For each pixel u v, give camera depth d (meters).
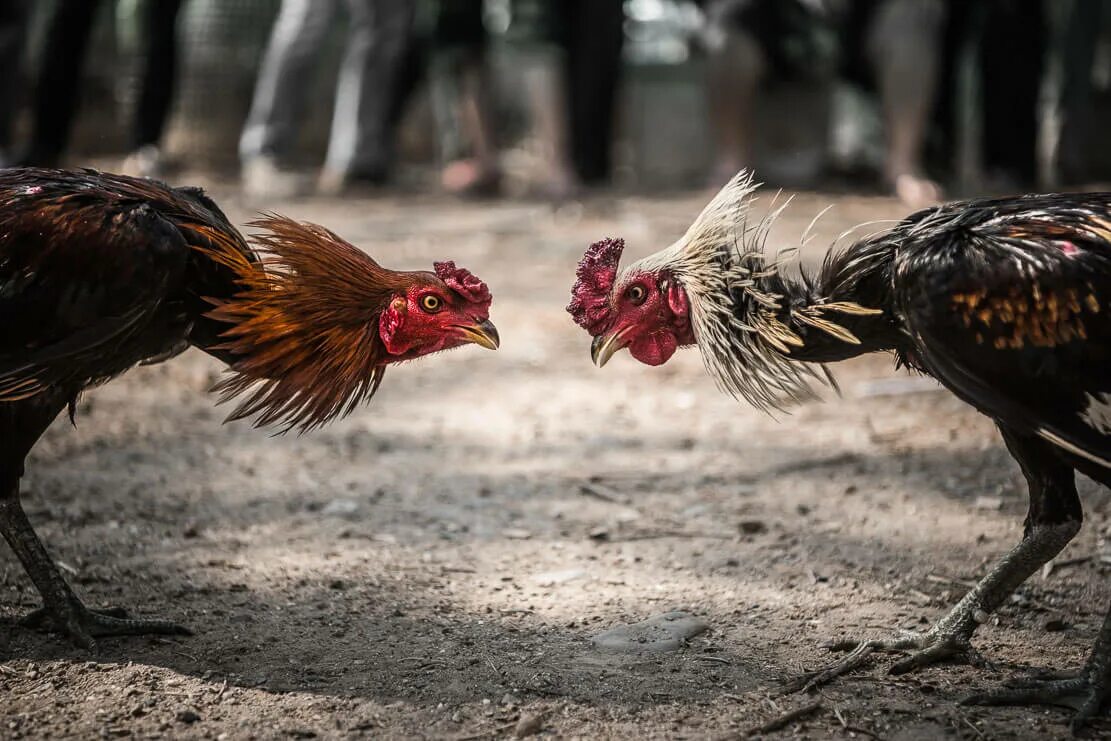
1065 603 4.05
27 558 3.67
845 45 13.12
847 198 12.75
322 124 16.70
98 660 3.61
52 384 3.47
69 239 3.34
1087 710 3.20
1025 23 12.77
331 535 4.72
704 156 17.86
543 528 4.84
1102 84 15.77
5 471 3.57
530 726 3.21
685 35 18.11
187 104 16.11
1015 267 3.07
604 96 13.53
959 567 4.39
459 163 14.44
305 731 3.20
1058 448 3.19
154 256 3.39
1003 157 13.35
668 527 4.84
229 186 14.23
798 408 6.58
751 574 4.35
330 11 13.55
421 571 4.37
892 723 3.25
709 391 6.96
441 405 6.72
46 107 12.04
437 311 3.68
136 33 16.69
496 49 18.39
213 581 4.24
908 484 5.30
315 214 12.20
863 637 3.79
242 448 5.85
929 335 3.20
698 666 3.60
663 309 3.66
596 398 6.84
